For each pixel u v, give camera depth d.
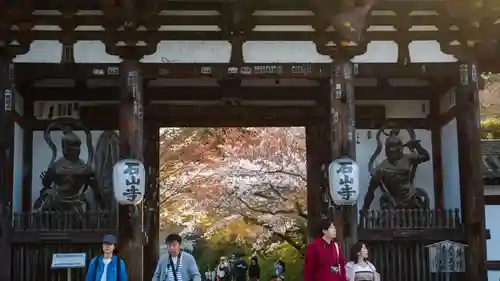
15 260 11.64
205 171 23.83
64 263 11.39
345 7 11.77
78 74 11.73
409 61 12.09
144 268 14.21
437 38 12.22
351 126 11.73
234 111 15.01
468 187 11.98
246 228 29.62
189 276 8.48
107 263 8.30
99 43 11.86
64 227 11.79
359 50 11.95
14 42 11.73
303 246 24.66
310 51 12.01
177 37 11.91
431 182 14.25
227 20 11.78
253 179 23.61
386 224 12.11
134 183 11.16
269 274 30.36
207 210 24.98
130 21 11.56
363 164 14.48
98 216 11.84
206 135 23.91
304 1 11.78
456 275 11.98
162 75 11.82
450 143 13.56
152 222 14.45
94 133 14.29
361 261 8.56
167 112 14.83
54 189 12.43
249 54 11.97
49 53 11.80
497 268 12.81
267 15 12.05
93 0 11.49
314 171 14.89
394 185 12.88
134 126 11.55
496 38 12.06
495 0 11.67
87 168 12.76
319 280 8.10
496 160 13.40
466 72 12.12
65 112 14.27
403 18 12.03
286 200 23.27
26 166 13.58
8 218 11.51
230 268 29.72
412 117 14.57
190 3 11.74
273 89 14.67
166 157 23.83
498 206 13.05
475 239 11.79
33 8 11.53
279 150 23.38
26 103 13.88
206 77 11.98
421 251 12.08
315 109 14.96
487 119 22.94
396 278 11.99
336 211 11.48
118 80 12.88
